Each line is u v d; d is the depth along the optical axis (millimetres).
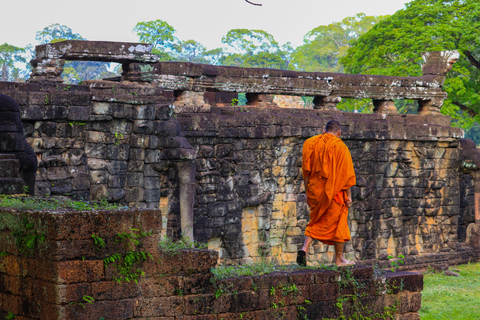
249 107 19625
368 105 44625
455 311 14164
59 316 6980
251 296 8867
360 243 22297
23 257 7488
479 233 25484
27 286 7418
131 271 7680
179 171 16422
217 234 18156
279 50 80250
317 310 9570
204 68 18484
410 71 36094
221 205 18203
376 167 22609
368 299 10211
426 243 24438
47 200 8492
